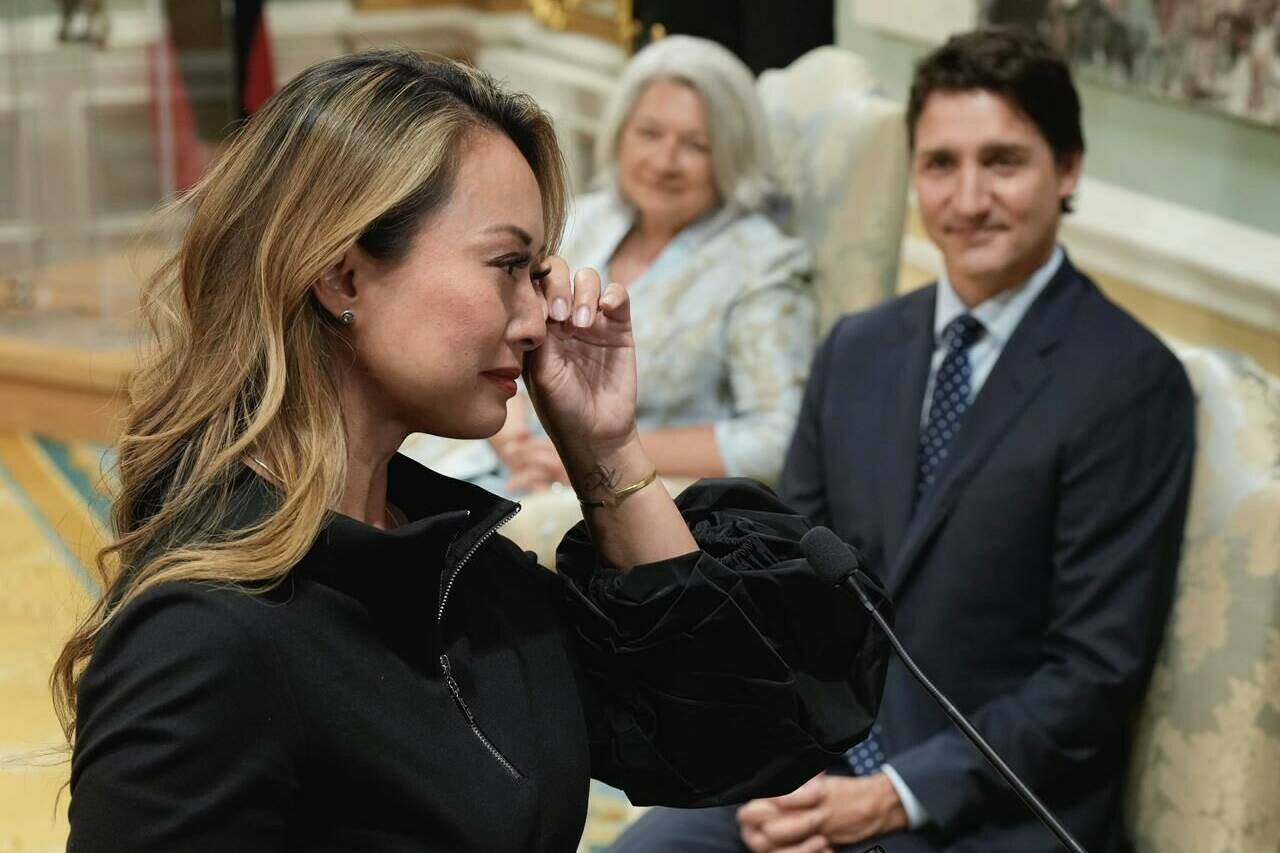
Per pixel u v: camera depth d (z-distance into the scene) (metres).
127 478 2.15
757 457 4.89
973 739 2.31
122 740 1.89
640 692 2.49
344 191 2.05
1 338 8.05
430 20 10.56
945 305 3.95
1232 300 5.47
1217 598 3.41
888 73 7.01
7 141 7.89
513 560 2.44
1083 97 6.12
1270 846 3.31
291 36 10.41
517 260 2.14
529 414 5.23
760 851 3.58
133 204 7.94
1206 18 5.39
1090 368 3.64
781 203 5.34
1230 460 3.48
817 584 2.52
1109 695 3.48
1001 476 3.65
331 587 2.04
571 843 2.27
